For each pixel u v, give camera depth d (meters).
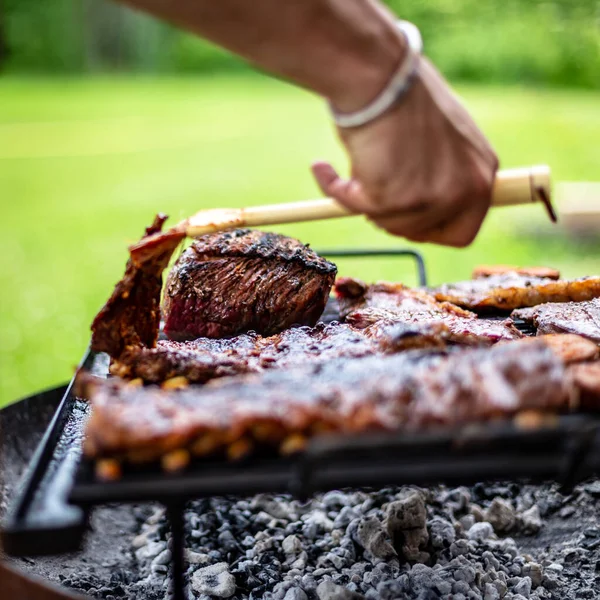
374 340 1.52
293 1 1.08
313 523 2.00
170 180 8.90
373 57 1.14
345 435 1.12
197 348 1.59
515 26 15.32
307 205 1.59
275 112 14.16
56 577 1.84
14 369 3.96
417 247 5.99
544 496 2.16
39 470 1.22
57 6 19.20
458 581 1.69
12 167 9.92
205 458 1.14
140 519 2.24
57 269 5.79
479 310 2.05
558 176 7.98
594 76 15.02
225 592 1.73
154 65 20.31
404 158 1.20
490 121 11.19
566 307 1.79
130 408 1.13
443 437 1.10
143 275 1.53
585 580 1.80
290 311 1.80
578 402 1.21
